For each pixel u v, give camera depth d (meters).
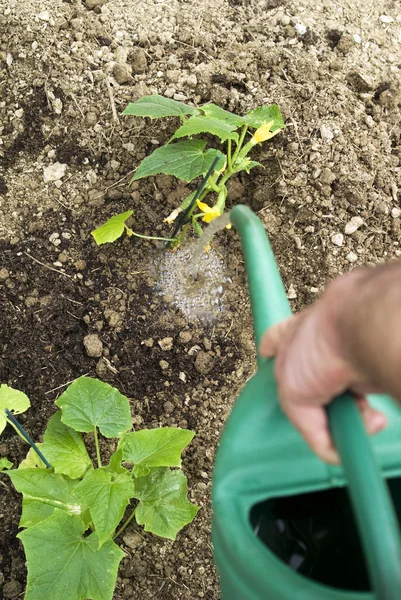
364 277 0.38
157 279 0.98
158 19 1.07
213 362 0.95
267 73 1.04
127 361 0.95
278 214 1.00
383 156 1.02
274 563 0.40
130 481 0.78
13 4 1.06
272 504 0.53
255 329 0.60
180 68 1.05
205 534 0.89
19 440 0.91
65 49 1.04
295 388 0.40
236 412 0.51
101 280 0.98
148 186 1.00
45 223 0.99
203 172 0.90
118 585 0.87
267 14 1.09
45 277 0.97
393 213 1.01
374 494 0.36
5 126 1.03
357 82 1.06
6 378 0.93
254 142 0.92
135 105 0.92
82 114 1.03
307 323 0.39
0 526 0.88
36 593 0.76
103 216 1.00
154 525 0.82
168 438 0.83
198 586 0.88
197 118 0.89
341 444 0.39
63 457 0.85
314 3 1.10
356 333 0.35
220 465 0.50
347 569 0.52
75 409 0.84
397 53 1.09
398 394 0.34
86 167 1.02
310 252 0.99
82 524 0.80
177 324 0.97
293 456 0.49
